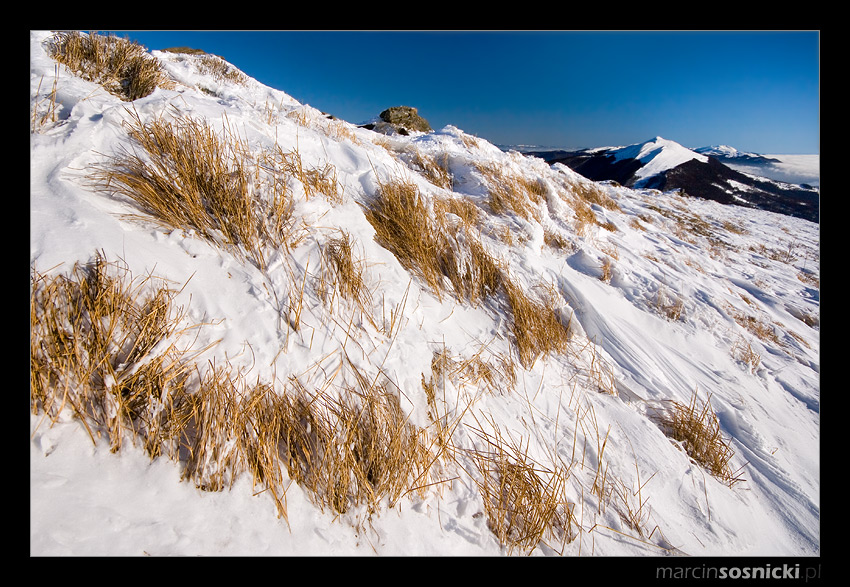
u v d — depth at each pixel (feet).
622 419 10.57
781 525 9.28
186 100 12.70
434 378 9.24
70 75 12.61
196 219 8.89
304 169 12.58
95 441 5.71
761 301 24.94
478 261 13.37
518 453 8.25
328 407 7.33
